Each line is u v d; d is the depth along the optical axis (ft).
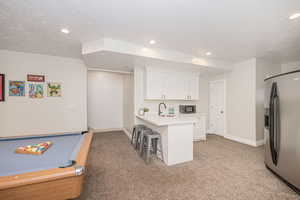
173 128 8.12
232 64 13.08
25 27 6.75
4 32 7.27
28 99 10.67
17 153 4.55
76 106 12.17
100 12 5.55
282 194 5.47
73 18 5.98
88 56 9.02
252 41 8.40
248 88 12.00
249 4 4.99
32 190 3.06
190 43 8.70
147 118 10.08
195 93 13.83
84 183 6.14
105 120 16.99
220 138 13.83
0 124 9.96
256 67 11.59
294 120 5.49
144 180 6.41
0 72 9.91
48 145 5.16
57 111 11.53
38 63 10.92
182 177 6.68
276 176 6.73
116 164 8.05
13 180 2.90
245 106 12.23
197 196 5.35
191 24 6.45
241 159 8.80
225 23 6.35
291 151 5.63
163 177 6.68
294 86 5.48
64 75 11.74
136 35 7.59
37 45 9.09
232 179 6.53
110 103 17.24
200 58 11.27
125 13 5.61
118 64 11.18
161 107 13.38
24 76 10.53
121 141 12.67
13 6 5.15
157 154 9.20
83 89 12.40
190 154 8.57
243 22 6.26
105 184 6.08
